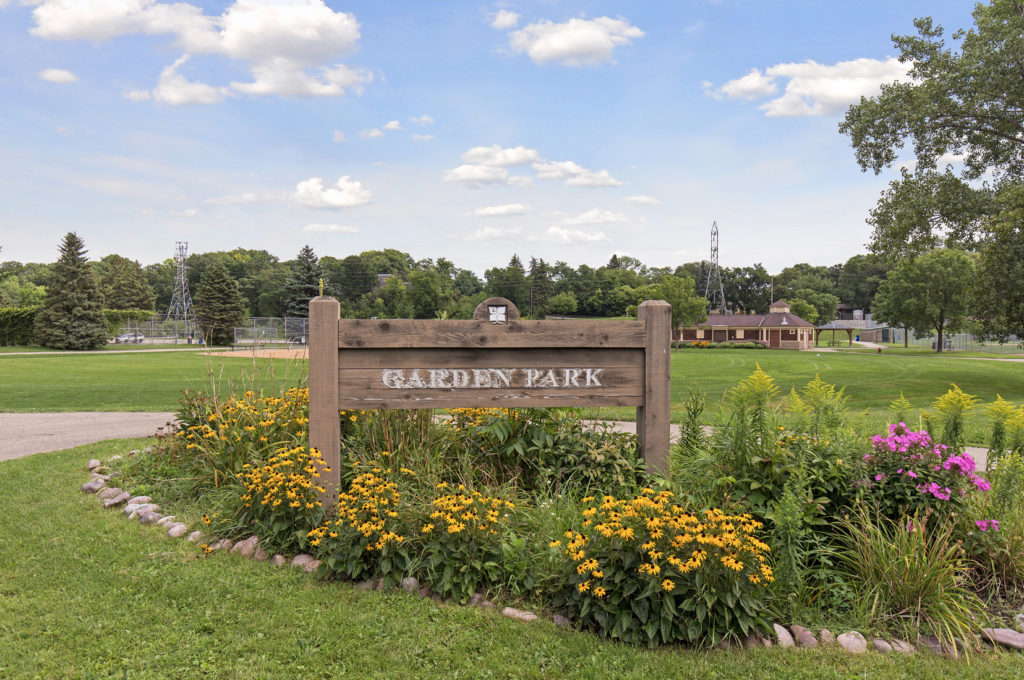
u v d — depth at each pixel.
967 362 38.75
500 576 4.04
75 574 4.29
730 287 144.62
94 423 11.42
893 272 63.06
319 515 4.57
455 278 153.88
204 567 4.40
